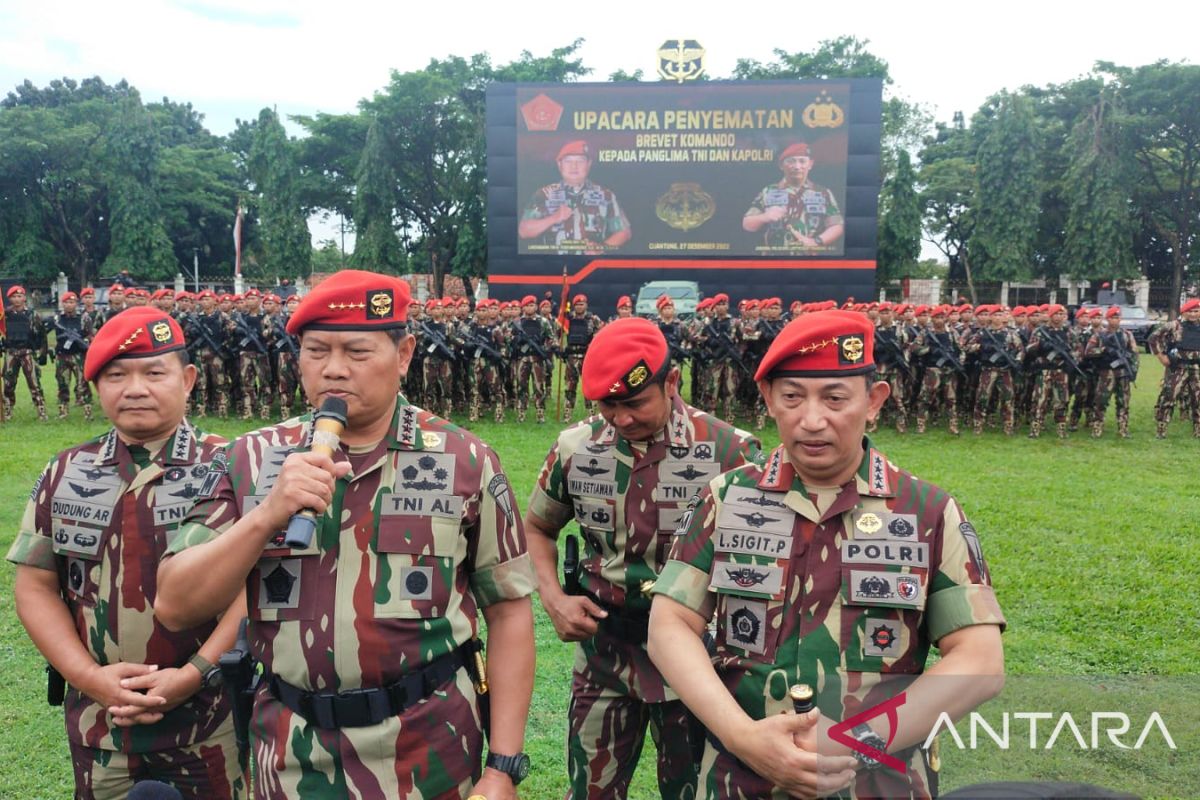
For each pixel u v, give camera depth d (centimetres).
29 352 1195
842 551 181
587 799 281
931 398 1231
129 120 3762
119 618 231
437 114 3438
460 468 194
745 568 187
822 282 2233
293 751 179
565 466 282
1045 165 3816
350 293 181
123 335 233
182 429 249
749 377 1282
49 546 238
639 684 263
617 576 271
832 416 175
